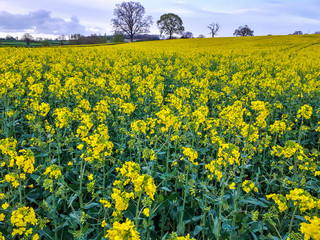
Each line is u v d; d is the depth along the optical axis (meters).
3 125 6.59
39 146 4.93
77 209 4.36
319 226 2.26
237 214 3.51
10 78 8.29
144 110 8.02
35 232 3.53
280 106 7.50
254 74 16.72
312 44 37.94
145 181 2.64
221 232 3.74
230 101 9.19
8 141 3.57
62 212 4.40
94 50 26.69
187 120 5.75
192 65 17.95
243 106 8.77
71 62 17.38
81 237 3.17
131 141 4.79
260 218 4.46
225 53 27.56
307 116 5.54
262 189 5.27
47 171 3.34
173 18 93.00
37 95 7.84
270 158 5.98
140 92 9.43
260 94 10.63
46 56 19.19
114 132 7.10
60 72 12.88
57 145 4.98
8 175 3.17
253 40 46.97
